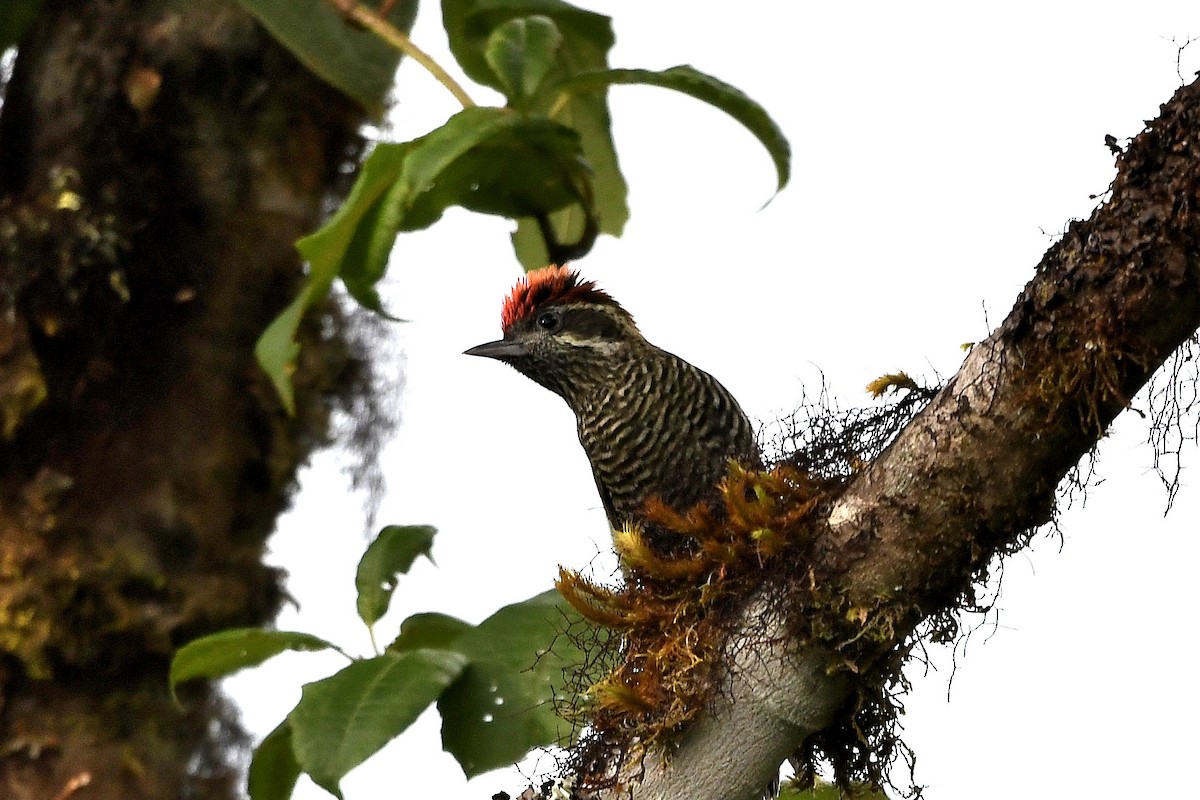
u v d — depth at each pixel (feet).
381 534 30.25
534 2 32.32
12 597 29.32
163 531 30.32
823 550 24.53
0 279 30.07
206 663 28.32
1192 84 21.70
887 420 26.40
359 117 33.12
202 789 30.71
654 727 24.93
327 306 33.14
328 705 26.89
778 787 28.60
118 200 30.68
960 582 24.21
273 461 31.55
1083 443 23.12
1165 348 22.22
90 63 31.09
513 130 29.68
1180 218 21.59
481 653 28.58
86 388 30.32
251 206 31.65
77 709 29.63
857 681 24.86
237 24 31.65
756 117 31.48
